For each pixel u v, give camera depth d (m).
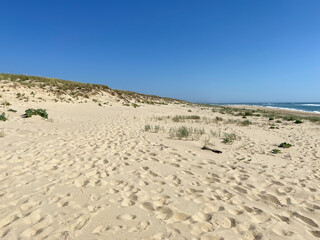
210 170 4.65
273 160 5.64
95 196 3.20
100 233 2.35
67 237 2.24
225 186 3.85
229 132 9.94
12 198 2.97
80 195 3.20
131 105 22.56
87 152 5.41
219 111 24.64
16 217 2.54
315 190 3.80
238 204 3.22
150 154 5.60
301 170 4.89
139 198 3.23
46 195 3.12
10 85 15.46
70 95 19.33
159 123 12.02
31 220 2.51
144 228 2.49
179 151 6.05
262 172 4.64
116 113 15.81
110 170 4.32
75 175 3.95
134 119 13.22
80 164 4.54
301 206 3.23
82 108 16.05
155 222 2.63
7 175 3.71
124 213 2.79
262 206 3.21
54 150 5.37
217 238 2.38
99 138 7.11
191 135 8.61
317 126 13.51
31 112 10.09
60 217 2.60
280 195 3.59
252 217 2.87
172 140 7.51
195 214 2.86
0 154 4.70
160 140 7.39
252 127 12.14
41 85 19.22
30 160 4.53
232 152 6.33
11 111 10.53
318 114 32.06
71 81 26.03
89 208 2.85
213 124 12.70
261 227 2.63
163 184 3.81
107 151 5.62
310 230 2.64
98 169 4.32
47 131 7.64
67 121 10.42
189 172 4.47
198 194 3.48
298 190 3.78
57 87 20.25
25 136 6.60
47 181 3.60
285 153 6.45
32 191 3.21
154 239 2.30
